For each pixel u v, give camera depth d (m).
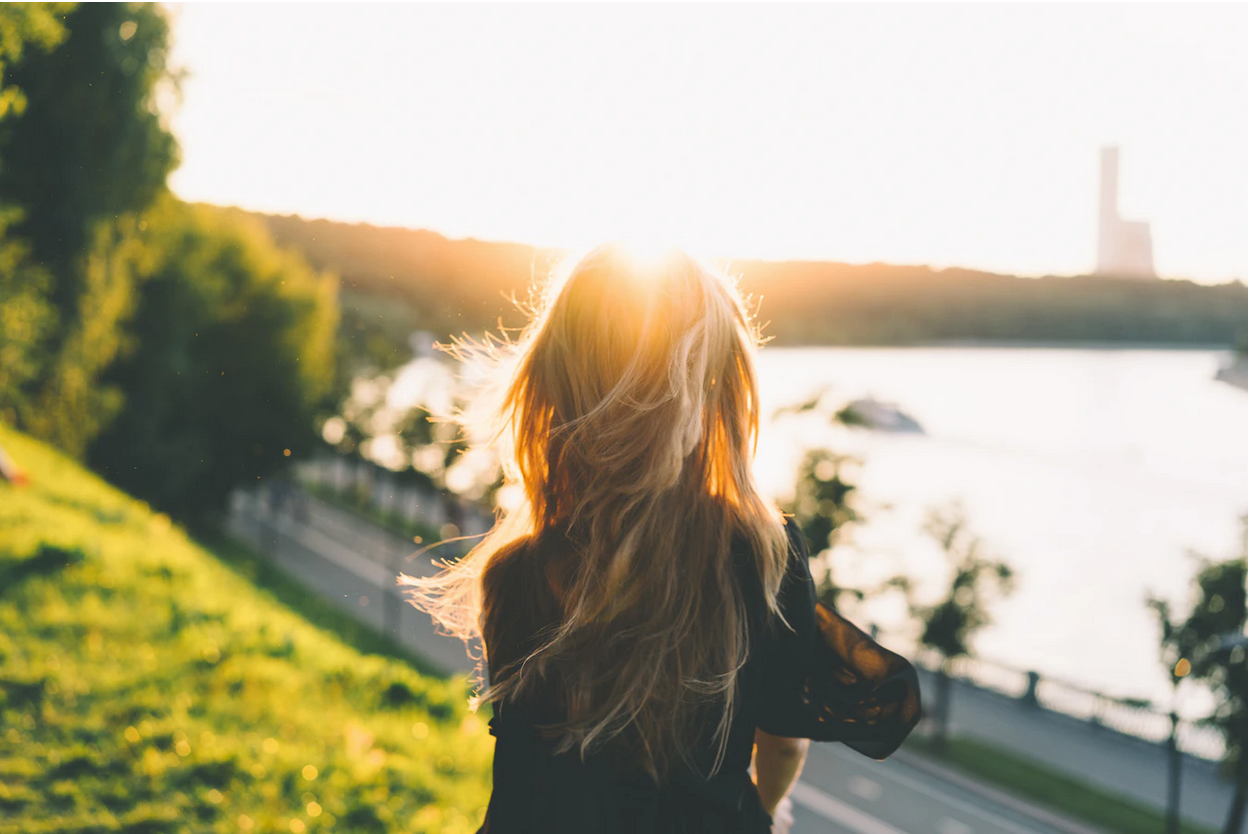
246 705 6.00
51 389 20.81
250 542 41.28
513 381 1.34
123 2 18.03
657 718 1.12
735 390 1.24
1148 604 17.44
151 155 19.11
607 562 1.14
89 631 6.73
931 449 87.19
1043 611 43.81
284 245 35.09
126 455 32.88
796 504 26.22
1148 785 21.34
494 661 1.26
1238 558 16.58
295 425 35.44
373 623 28.95
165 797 4.36
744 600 1.16
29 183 17.59
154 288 31.61
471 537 1.40
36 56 11.10
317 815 4.56
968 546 23.98
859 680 1.23
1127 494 73.69
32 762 4.45
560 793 1.13
